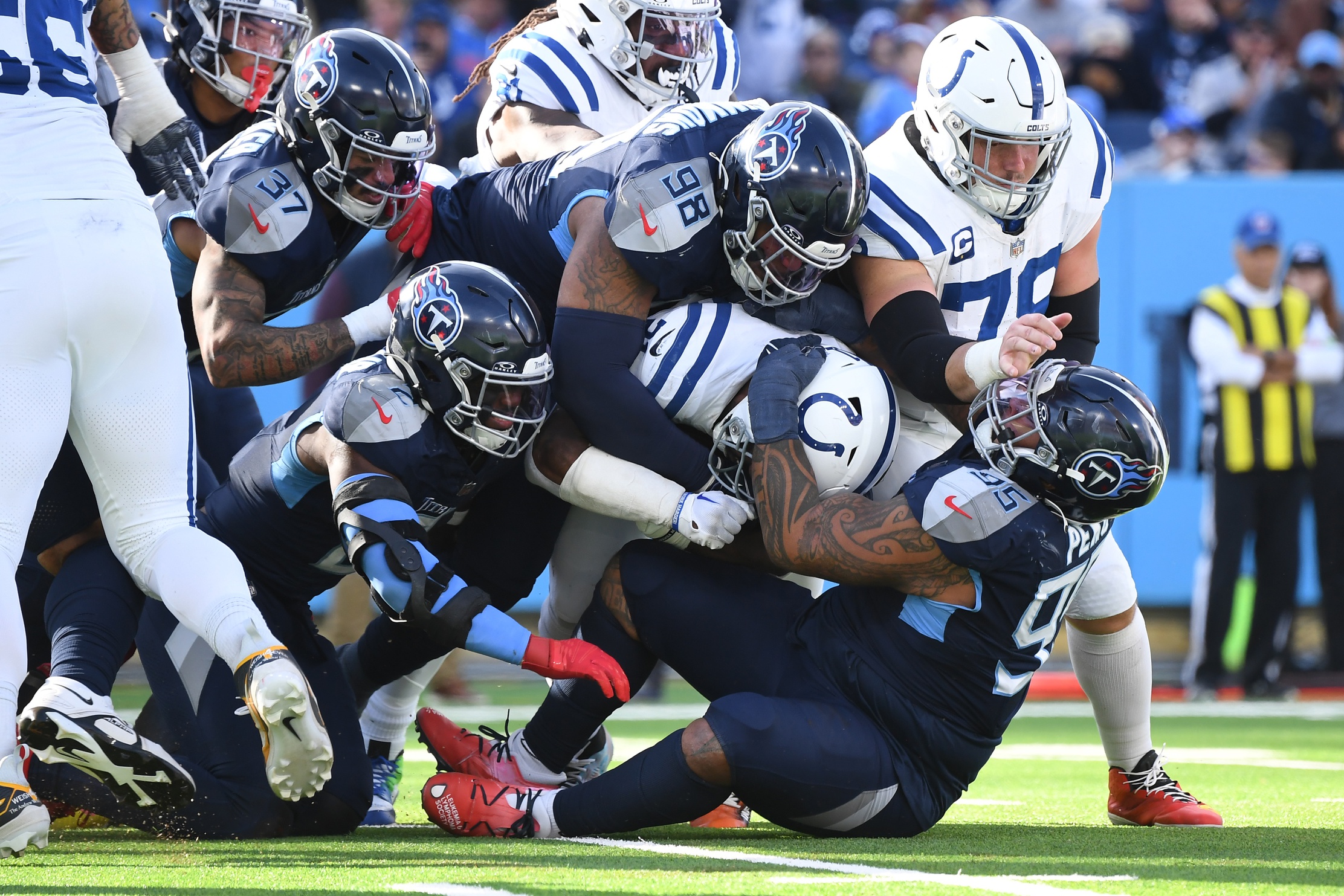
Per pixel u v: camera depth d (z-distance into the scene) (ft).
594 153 36.86
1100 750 60.49
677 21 43.32
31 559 37.86
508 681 90.63
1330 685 88.02
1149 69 118.21
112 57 38.96
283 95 35.96
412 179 36.65
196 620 31.07
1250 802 42.52
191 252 38.70
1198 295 90.94
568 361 34.12
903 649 32.09
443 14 104.37
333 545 35.37
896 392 36.65
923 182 36.06
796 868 28.40
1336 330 85.61
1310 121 106.73
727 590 33.96
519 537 37.65
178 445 32.12
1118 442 30.25
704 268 34.45
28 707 30.07
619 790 32.32
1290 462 82.74
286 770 30.45
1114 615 37.19
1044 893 25.72
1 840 28.25
